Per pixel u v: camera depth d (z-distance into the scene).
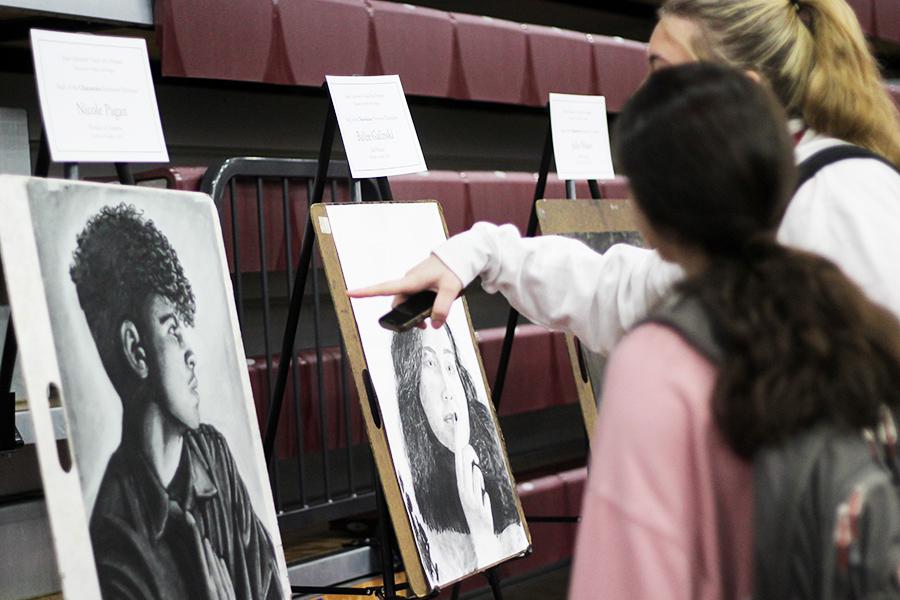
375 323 2.12
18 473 2.66
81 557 1.32
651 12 5.64
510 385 3.61
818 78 1.31
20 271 1.34
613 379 0.92
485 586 3.69
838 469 0.85
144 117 1.81
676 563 0.87
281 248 2.93
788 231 1.21
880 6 5.59
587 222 2.89
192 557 1.51
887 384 0.87
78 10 2.68
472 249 1.55
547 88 4.04
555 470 3.93
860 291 0.92
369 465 3.74
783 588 0.86
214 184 2.58
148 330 1.55
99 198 1.52
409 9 3.53
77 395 1.38
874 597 0.83
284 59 3.13
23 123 2.55
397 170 2.31
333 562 2.88
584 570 0.90
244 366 1.78
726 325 0.89
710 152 0.91
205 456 1.60
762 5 1.34
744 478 0.89
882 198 1.19
